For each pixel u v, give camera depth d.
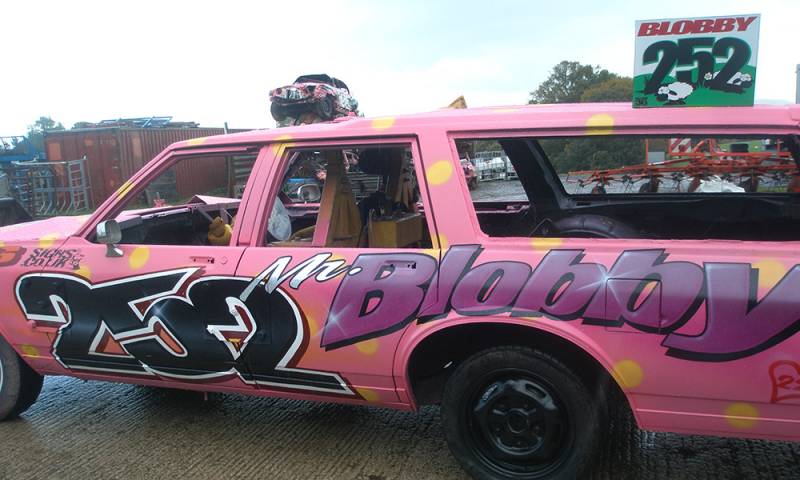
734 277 2.22
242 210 3.03
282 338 2.85
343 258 2.77
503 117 2.68
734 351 2.22
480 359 2.64
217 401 3.94
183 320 3.04
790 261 2.20
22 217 10.06
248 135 3.11
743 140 2.50
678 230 3.64
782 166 3.30
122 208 3.31
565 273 2.41
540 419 2.61
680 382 2.31
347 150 3.25
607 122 2.51
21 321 3.38
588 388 2.53
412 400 2.79
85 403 3.97
